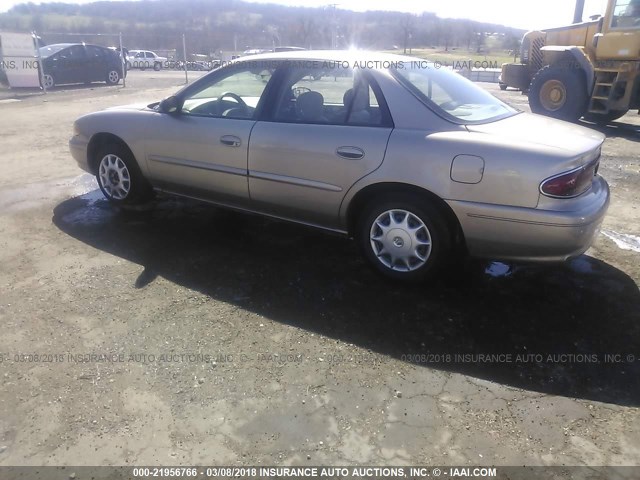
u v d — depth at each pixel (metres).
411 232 3.38
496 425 2.33
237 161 3.93
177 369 2.66
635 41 9.27
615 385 2.59
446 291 3.49
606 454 2.17
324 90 3.64
